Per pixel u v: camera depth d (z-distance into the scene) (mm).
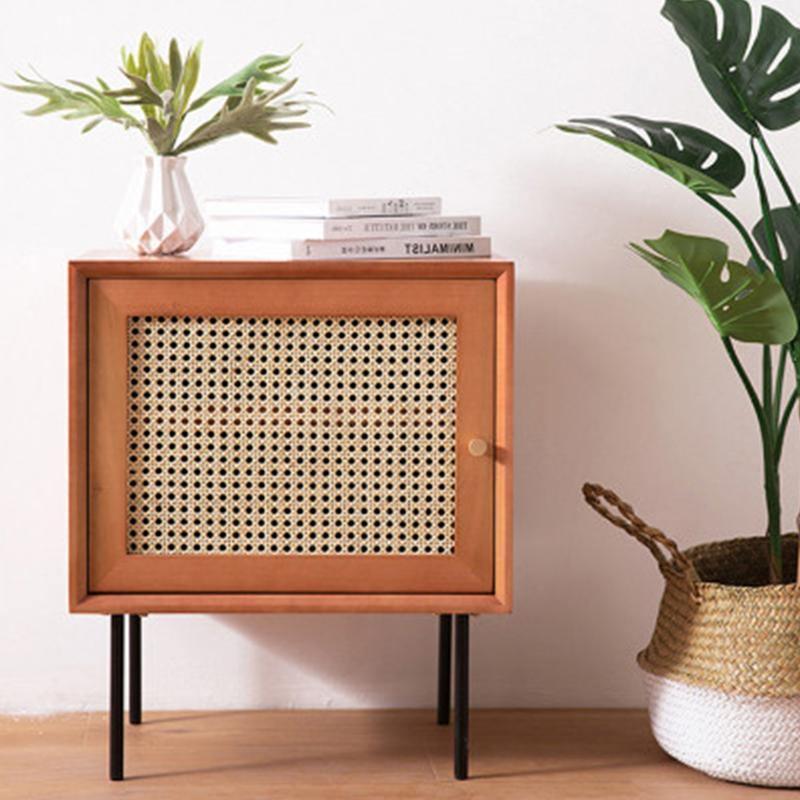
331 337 2242
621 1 2670
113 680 2334
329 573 2262
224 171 2658
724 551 2568
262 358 2240
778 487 2432
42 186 2637
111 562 2246
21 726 2631
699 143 2371
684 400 2736
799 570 2352
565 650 2762
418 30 2656
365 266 2215
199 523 2260
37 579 2689
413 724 2658
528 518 2738
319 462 2256
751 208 2721
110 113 2385
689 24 2303
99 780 2348
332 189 2674
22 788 2311
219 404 2244
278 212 2266
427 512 2270
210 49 2643
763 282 2174
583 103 2684
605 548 2748
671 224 2707
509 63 2670
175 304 2215
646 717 2721
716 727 2299
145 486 2250
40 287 2652
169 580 2250
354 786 2338
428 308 2227
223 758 2461
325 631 2723
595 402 2729
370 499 2266
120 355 2223
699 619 2334
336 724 2650
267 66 2455
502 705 2766
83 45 2629
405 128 2670
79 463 2219
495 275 2229
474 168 2684
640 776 2396
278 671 2727
